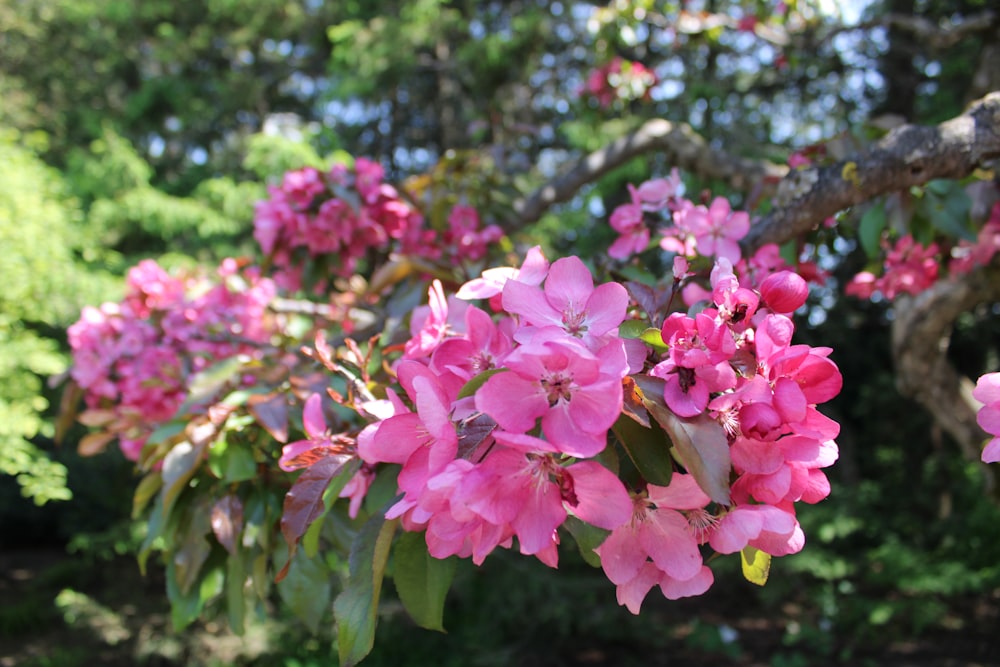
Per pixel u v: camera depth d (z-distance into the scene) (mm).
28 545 12664
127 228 11031
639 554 983
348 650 1056
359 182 3045
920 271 2770
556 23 10484
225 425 1791
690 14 4418
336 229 2994
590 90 4668
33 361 5727
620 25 4449
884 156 1902
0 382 5523
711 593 10109
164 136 14539
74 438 10633
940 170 1898
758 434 917
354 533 1688
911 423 11047
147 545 1795
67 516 11562
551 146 11289
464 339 1070
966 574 8867
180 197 13180
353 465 1313
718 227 1911
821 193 1965
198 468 1857
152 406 2812
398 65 11461
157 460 1956
